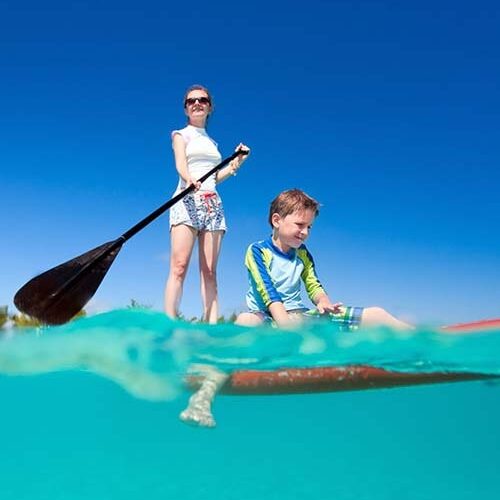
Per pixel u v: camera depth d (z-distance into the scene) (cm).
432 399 468
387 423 493
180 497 359
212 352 365
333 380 404
